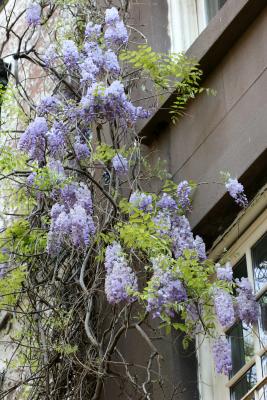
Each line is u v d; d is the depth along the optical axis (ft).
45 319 21.59
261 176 19.84
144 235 18.72
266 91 19.84
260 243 19.72
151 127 22.57
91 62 21.13
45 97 22.12
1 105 24.70
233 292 19.77
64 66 24.59
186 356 20.13
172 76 22.62
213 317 18.52
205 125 21.38
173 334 20.35
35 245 22.25
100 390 19.99
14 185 25.79
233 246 20.42
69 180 20.30
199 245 19.49
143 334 19.16
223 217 20.51
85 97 20.71
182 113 22.06
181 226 19.86
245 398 15.78
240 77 20.71
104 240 20.16
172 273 18.12
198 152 21.36
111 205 21.68
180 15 23.73
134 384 19.15
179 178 21.68
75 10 26.53
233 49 21.09
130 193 21.66
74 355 20.44
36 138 20.57
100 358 19.72
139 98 23.15
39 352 21.67
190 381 19.95
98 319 21.36
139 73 23.16
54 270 21.94
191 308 18.43
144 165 22.04
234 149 20.29
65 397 20.80
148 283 18.20
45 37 29.60
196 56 21.68
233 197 19.62
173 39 23.59
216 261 20.66
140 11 24.50
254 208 20.03
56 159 20.77
